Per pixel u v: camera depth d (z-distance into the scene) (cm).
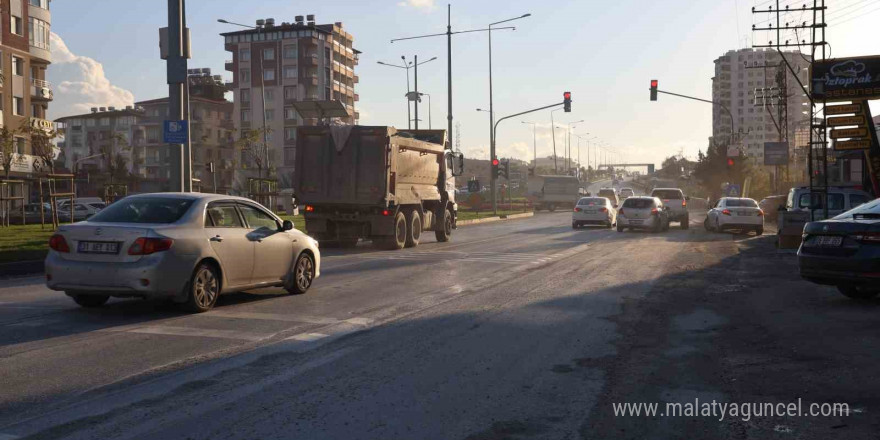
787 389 593
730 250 2109
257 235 1062
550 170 16988
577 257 1864
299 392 579
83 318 919
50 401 550
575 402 559
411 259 1808
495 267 1599
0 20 5628
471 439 473
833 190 2217
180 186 1847
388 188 2088
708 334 831
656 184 12194
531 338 803
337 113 3020
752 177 6209
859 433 486
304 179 2136
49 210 4284
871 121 2280
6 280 1386
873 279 981
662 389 597
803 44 4194
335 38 10931
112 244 901
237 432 482
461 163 2739
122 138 9512
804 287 1256
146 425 494
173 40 1838
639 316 953
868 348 736
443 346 758
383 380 618
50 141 6097
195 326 864
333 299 1101
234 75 10406
